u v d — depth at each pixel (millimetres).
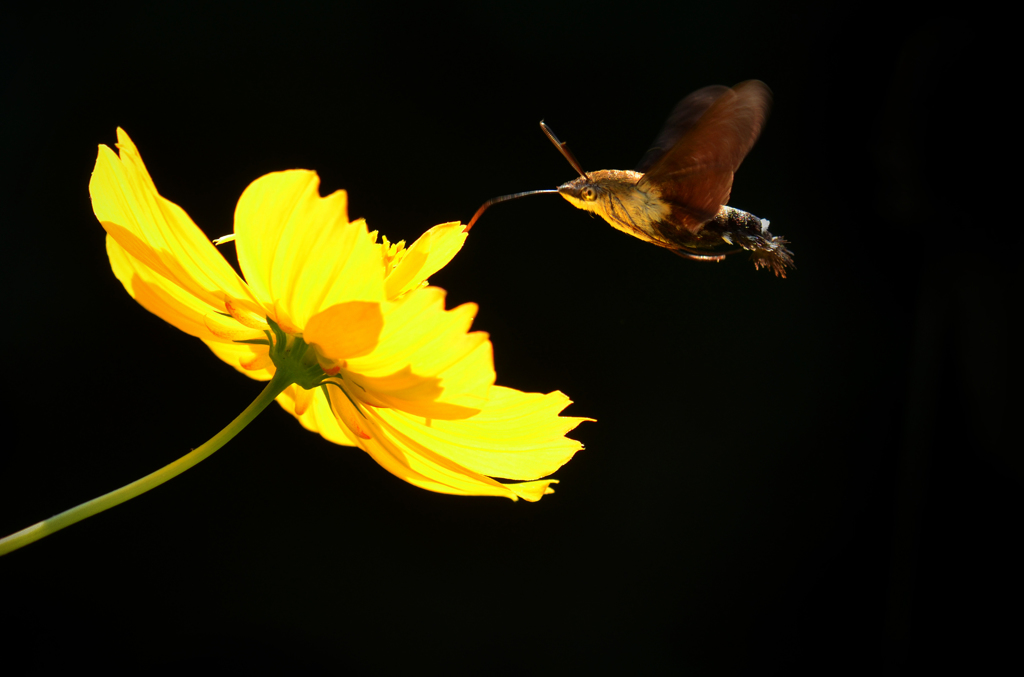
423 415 744
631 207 788
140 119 1137
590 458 1212
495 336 1215
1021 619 1099
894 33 1179
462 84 1227
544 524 1180
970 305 1125
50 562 1041
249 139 1170
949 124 1084
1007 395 1097
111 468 1086
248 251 739
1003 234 1089
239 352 747
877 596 1203
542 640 1143
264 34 1180
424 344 739
